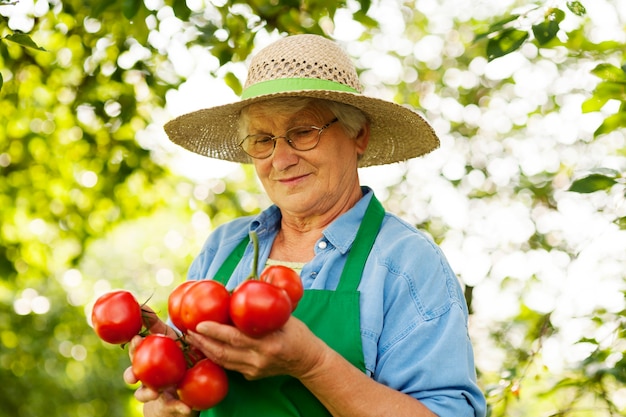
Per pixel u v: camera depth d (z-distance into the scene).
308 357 1.87
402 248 2.19
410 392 2.04
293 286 1.87
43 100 5.48
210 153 2.84
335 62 2.33
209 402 1.89
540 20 3.14
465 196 5.55
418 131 2.53
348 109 2.31
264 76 2.31
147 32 4.31
